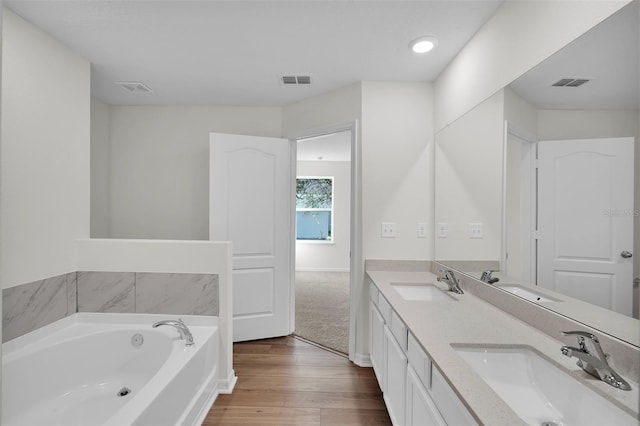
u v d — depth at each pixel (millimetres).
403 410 1617
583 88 1211
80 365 2117
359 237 2752
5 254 1861
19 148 1928
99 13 1904
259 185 3209
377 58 2389
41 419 1849
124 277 2387
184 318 2365
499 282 1785
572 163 1259
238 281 3125
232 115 3402
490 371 1219
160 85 2895
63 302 2254
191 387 1891
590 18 1188
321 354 2928
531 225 1510
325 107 3006
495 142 1829
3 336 1853
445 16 1897
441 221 2562
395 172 2734
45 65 2090
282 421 2014
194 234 3406
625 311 1043
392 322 1857
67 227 2275
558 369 1088
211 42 2207
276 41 2188
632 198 1021
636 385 979
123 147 3383
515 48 1645
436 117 2686
